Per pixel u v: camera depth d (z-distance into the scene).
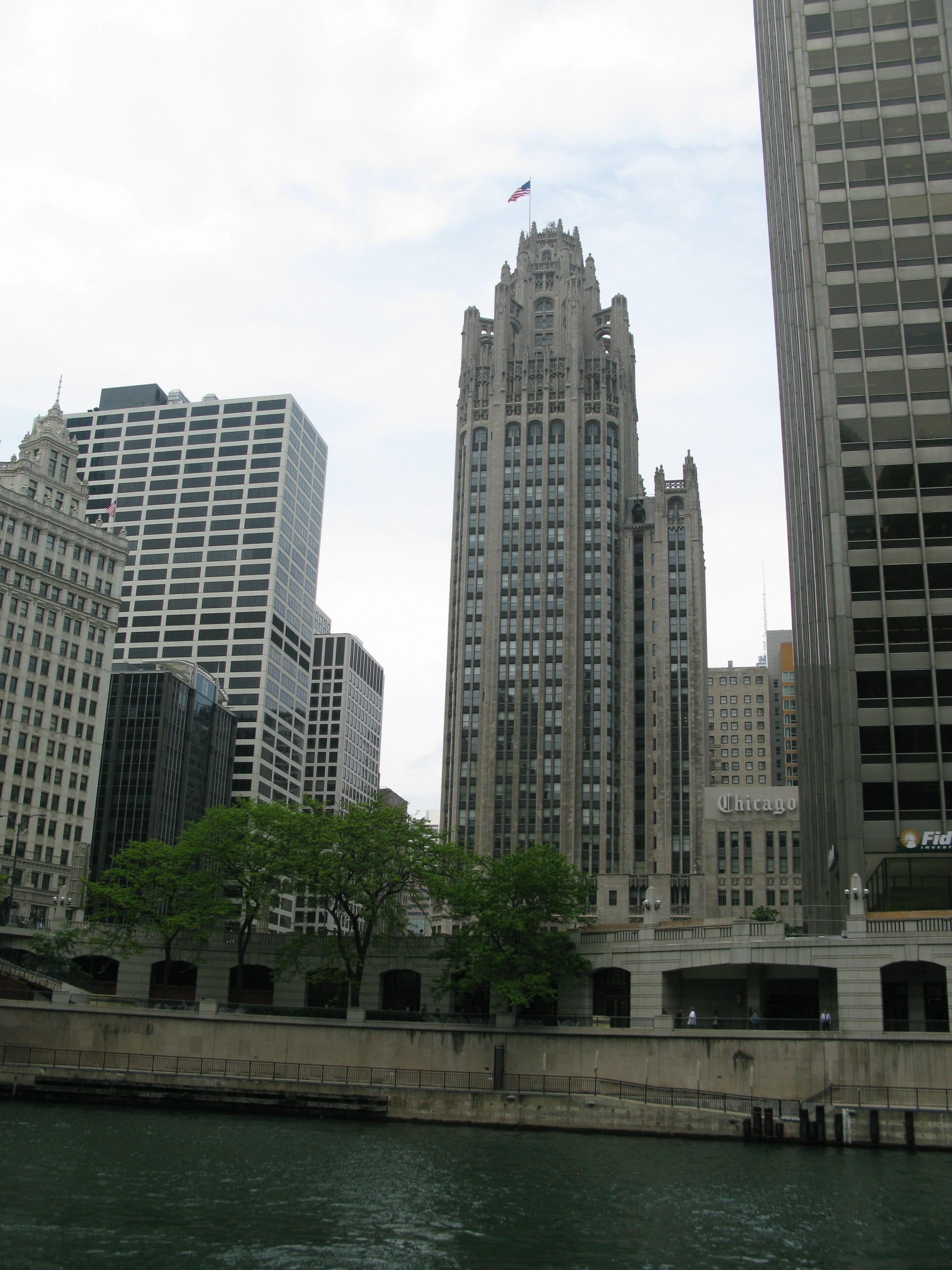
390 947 97.69
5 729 147.62
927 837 86.50
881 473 96.25
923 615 92.31
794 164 109.12
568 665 197.00
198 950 101.06
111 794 197.75
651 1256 39.38
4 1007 83.81
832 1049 70.25
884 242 102.44
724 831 182.62
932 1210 46.25
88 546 164.25
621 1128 68.31
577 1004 90.25
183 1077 75.69
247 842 96.62
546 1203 46.78
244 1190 47.19
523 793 191.62
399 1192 48.03
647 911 87.19
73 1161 51.69
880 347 99.56
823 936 77.00
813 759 110.81
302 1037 82.38
